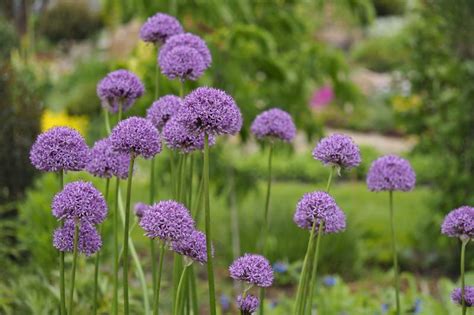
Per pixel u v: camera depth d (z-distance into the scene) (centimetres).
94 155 269
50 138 232
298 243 740
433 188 835
